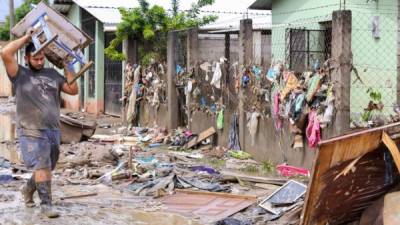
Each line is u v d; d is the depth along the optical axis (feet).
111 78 71.31
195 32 46.03
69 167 34.53
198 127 45.52
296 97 31.89
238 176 30.09
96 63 73.67
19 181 30.17
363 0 43.96
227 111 41.14
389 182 17.88
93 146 41.45
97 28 72.84
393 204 16.75
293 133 32.35
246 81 38.32
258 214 23.53
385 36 43.29
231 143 40.19
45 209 22.99
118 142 46.80
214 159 38.17
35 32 22.86
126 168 33.27
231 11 66.33
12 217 22.66
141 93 57.36
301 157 32.45
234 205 24.75
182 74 48.42
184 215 23.67
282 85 33.55
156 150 42.83
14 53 22.49
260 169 34.22
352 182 16.93
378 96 32.73
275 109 34.24
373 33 43.65
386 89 41.27
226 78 41.29
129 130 53.83
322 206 16.92
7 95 110.93
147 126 56.18
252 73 37.73
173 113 49.70
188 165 35.42
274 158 35.40
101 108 74.02
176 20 57.77
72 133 45.24
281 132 34.30
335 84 29.40
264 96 36.47
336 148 15.39
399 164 16.02
